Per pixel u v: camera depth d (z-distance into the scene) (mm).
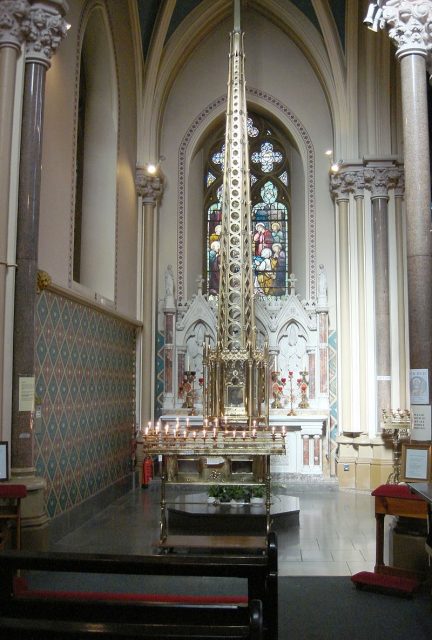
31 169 8328
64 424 10242
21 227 8234
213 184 17719
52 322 9742
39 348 9156
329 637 5789
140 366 15383
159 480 15188
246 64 16938
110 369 13180
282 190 17516
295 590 7184
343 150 15266
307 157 16531
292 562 8398
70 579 7473
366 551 9000
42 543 7859
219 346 13391
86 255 13500
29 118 8375
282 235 17359
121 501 13055
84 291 11359
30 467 8055
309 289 16078
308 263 16188
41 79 8508
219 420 13078
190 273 16734
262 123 17625
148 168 15609
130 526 10641
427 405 8000
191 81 16953
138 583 7363
